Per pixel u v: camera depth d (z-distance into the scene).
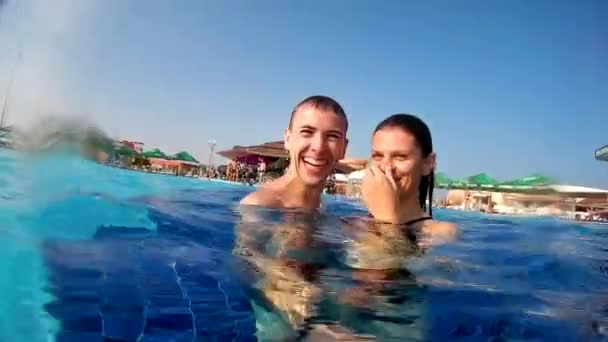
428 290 0.60
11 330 0.42
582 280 0.70
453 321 0.50
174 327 0.46
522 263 0.80
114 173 2.18
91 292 0.53
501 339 0.46
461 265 0.73
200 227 0.87
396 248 0.78
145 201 1.19
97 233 0.78
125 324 0.46
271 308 0.53
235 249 0.73
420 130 0.94
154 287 0.56
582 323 0.51
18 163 1.44
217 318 0.49
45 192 1.13
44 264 0.61
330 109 1.03
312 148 1.02
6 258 0.61
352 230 0.89
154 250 0.71
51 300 0.50
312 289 0.58
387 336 0.47
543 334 0.48
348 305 0.54
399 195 0.96
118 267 0.62
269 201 1.12
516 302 0.57
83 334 0.43
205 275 0.61
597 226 2.12
